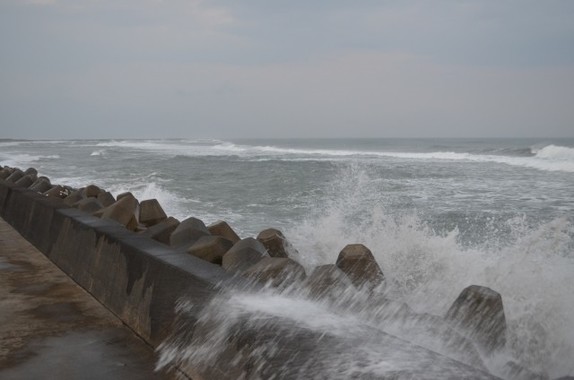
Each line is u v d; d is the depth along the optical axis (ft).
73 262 17.01
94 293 14.79
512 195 53.26
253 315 8.29
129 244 13.37
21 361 10.52
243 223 35.06
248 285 9.75
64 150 209.56
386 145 310.65
